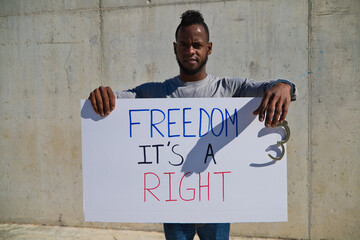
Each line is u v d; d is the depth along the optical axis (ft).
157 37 9.42
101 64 9.79
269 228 9.41
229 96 5.43
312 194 9.11
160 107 4.97
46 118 10.24
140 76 9.61
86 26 9.78
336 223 9.04
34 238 9.59
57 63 10.04
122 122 4.99
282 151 4.92
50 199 10.41
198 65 5.17
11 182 10.61
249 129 4.95
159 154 4.99
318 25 8.71
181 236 5.30
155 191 5.00
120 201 5.02
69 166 10.22
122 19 9.55
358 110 8.72
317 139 8.97
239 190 4.98
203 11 9.12
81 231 10.02
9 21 10.18
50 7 9.92
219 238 5.35
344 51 8.66
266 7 8.86
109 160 5.01
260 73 9.04
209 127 4.97
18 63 10.25
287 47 8.88
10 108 10.43
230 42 9.08
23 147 10.44
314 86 8.87
